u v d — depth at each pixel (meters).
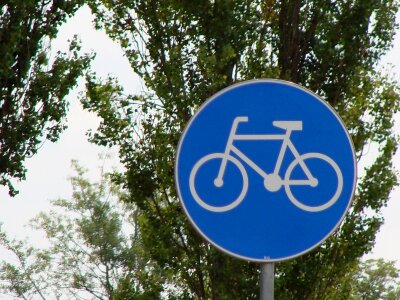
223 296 29.95
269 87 8.93
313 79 32.41
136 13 31.59
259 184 8.84
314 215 8.79
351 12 32.34
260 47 31.89
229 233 8.76
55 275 75.75
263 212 8.77
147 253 32.25
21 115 24.86
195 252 31.33
